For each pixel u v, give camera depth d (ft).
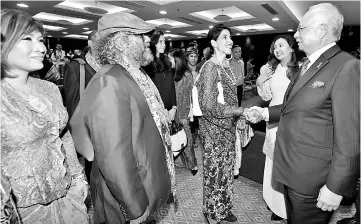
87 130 3.42
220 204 6.22
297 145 3.99
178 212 7.34
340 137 3.41
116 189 2.87
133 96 3.12
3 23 2.74
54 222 3.31
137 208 2.95
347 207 7.51
